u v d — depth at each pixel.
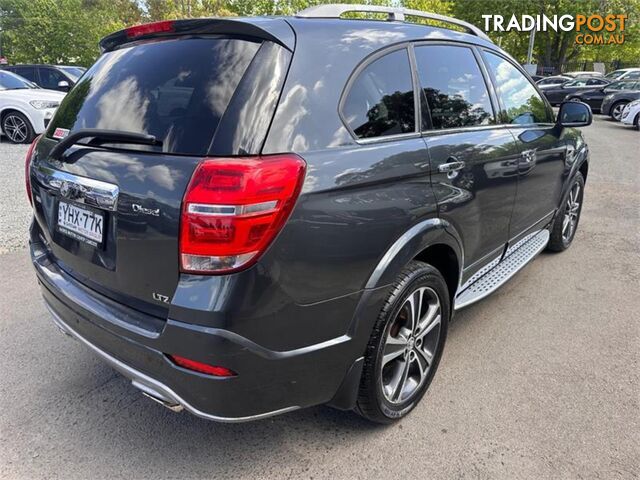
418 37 2.57
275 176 1.70
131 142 1.93
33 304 3.69
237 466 2.21
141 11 40.38
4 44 38.62
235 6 30.64
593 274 4.39
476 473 2.17
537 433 2.41
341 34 2.16
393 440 2.37
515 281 4.23
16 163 8.67
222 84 1.83
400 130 2.31
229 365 1.72
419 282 2.33
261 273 1.70
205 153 1.73
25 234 5.16
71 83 13.20
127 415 2.54
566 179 4.36
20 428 2.43
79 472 2.17
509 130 3.21
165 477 2.15
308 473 2.17
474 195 2.72
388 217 2.08
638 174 8.85
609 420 2.50
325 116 1.94
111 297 2.05
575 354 3.11
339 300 1.96
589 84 22.88
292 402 1.97
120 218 1.88
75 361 3.00
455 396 2.69
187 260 1.71
